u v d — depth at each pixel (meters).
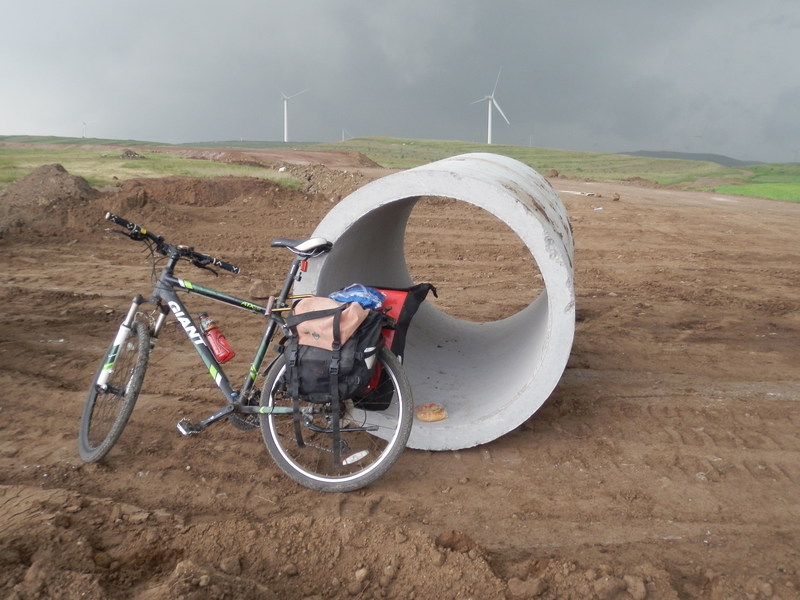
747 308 8.30
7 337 6.29
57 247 11.12
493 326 6.86
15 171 18.52
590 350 6.45
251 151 41.25
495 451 4.36
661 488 3.91
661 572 3.09
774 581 3.06
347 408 3.97
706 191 26.64
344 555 3.20
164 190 16.22
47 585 2.76
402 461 4.21
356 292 3.69
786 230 14.82
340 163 38.88
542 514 3.65
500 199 3.92
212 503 3.65
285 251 11.35
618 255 12.00
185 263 10.14
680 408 5.04
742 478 4.03
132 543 3.20
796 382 5.62
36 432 4.39
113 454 4.12
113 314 7.22
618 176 71.94
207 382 5.35
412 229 13.98
